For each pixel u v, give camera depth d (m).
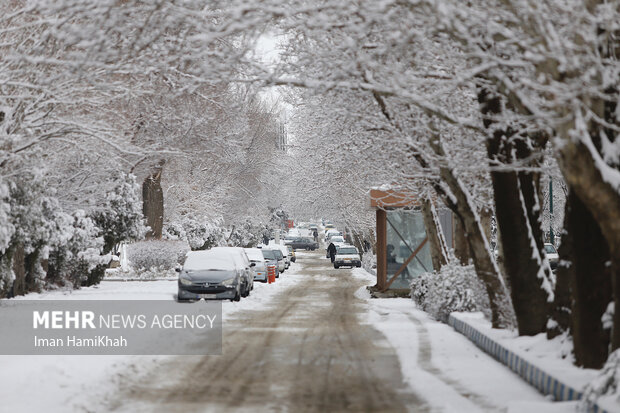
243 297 95.25
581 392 27.80
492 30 28.58
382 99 46.88
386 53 33.41
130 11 32.84
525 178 44.66
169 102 86.50
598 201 26.75
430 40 37.25
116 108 78.81
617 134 30.59
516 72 31.44
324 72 35.91
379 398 30.70
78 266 96.88
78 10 33.22
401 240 101.62
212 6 33.91
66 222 88.00
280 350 46.09
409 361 41.25
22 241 75.75
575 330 33.22
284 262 181.38
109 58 35.12
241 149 138.50
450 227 99.44
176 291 96.31
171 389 32.84
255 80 35.53
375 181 73.88
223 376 36.47
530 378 34.22
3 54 52.56
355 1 30.28
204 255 89.81
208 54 34.44
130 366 38.34
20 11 40.31
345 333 55.88
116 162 75.00
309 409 28.52
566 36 29.62
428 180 54.88
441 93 31.31
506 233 43.66
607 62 28.17
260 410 28.28
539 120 29.52
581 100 27.42
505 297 49.00
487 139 43.12
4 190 66.31
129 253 133.25
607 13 26.66
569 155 26.70
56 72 52.81
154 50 37.88
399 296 99.12
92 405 28.92
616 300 29.05
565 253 39.09
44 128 62.03
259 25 33.41
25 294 84.81
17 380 32.28
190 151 120.06
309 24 31.42
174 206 168.00
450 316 61.91
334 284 129.38
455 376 36.16
